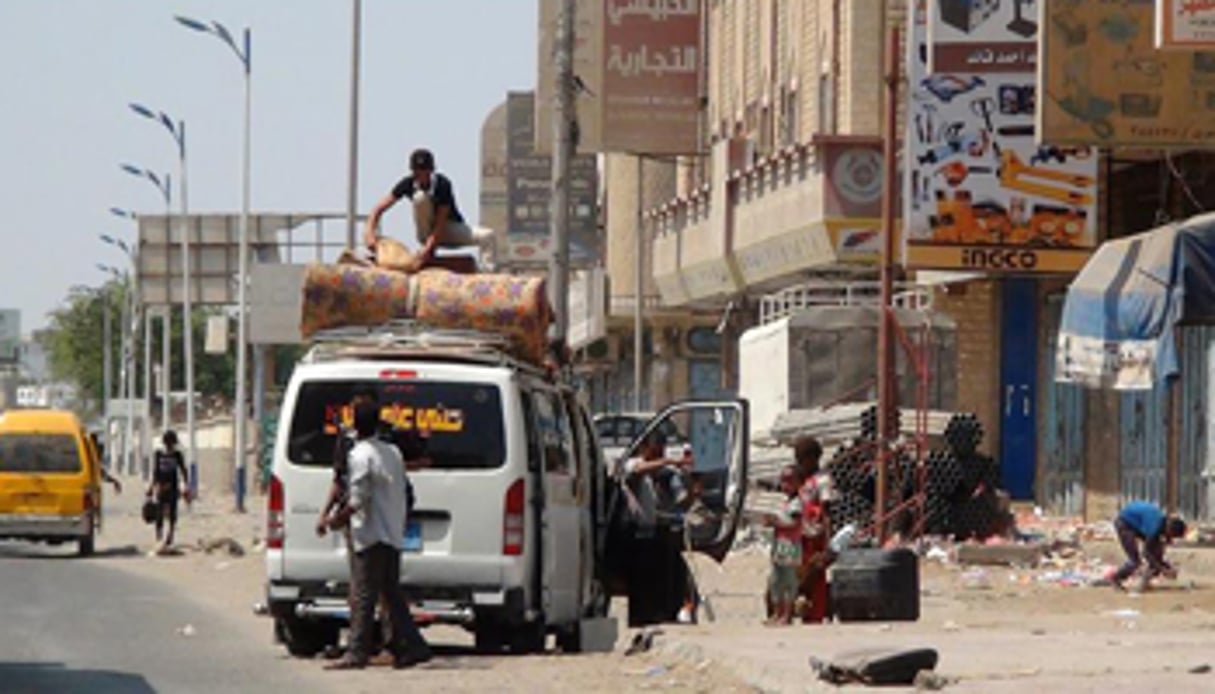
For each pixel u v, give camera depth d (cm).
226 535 12106
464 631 5762
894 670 3609
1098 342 6738
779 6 12562
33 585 7681
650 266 15575
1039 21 7131
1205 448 8012
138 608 6444
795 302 10006
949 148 8669
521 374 4628
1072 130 7106
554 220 7481
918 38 8688
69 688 3969
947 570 7138
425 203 4962
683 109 11000
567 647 4994
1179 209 8800
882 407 7638
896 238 9806
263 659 4597
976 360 9725
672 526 5081
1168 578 6494
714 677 3959
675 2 10981
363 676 4169
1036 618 5162
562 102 7469
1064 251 8681
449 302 4791
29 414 10169
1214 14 6231
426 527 4509
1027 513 9500
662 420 5131
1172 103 7112
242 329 15475
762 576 7344
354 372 4547
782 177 10794
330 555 4525
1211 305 6347
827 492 4969
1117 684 3494
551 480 4691
